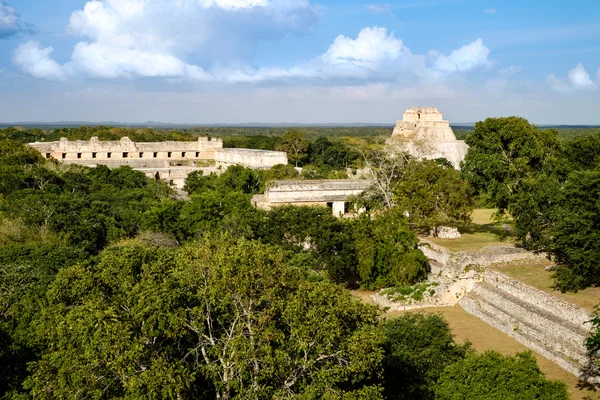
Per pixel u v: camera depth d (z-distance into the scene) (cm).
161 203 5228
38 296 2742
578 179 3538
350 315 1897
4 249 3703
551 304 3003
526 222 3850
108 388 1831
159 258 2162
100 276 2059
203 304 1917
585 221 3131
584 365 2531
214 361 1880
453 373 2070
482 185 4791
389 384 2205
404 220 4256
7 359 2262
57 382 1788
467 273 3722
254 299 1912
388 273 4044
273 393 1786
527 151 4431
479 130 4688
